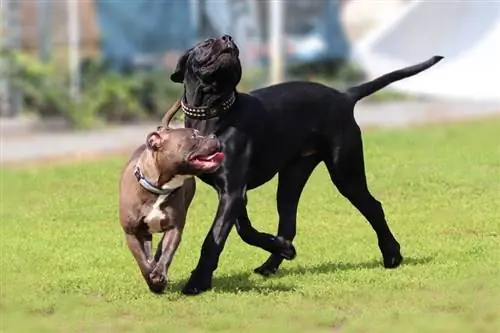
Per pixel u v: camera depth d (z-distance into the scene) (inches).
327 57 1396.4
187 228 531.2
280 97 404.5
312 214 560.4
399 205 578.9
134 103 1135.6
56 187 647.8
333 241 494.3
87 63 1165.7
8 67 1109.1
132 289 398.6
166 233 375.2
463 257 450.9
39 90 1104.2
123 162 733.9
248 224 405.1
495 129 895.1
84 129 1078.4
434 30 1350.9
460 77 1360.7
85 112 1091.3
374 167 676.7
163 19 1258.0
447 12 1337.4
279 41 1154.0
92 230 532.4
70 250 482.3
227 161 383.9
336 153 418.3
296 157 422.0
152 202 368.2
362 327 343.3
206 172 363.3
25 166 760.3
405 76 432.8
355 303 374.3
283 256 412.5
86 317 362.0
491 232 507.5
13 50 1124.5
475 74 1353.3
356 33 1414.9
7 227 542.0
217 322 346.9
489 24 1337.4
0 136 1010.1
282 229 430.0
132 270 436.5
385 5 1418.6
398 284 399.2
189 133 361.7
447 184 624.1
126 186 372.5
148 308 366.6
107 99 1120.8
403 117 1130.7
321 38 1400.1
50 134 1031.6
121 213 373.7
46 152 875.4
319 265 445.1
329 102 415.8
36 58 1167.0
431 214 553.6
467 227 519.2
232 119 386.0
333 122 416.2
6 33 1147.3
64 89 1114.1
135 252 374.9
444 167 673.6
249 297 380.2
